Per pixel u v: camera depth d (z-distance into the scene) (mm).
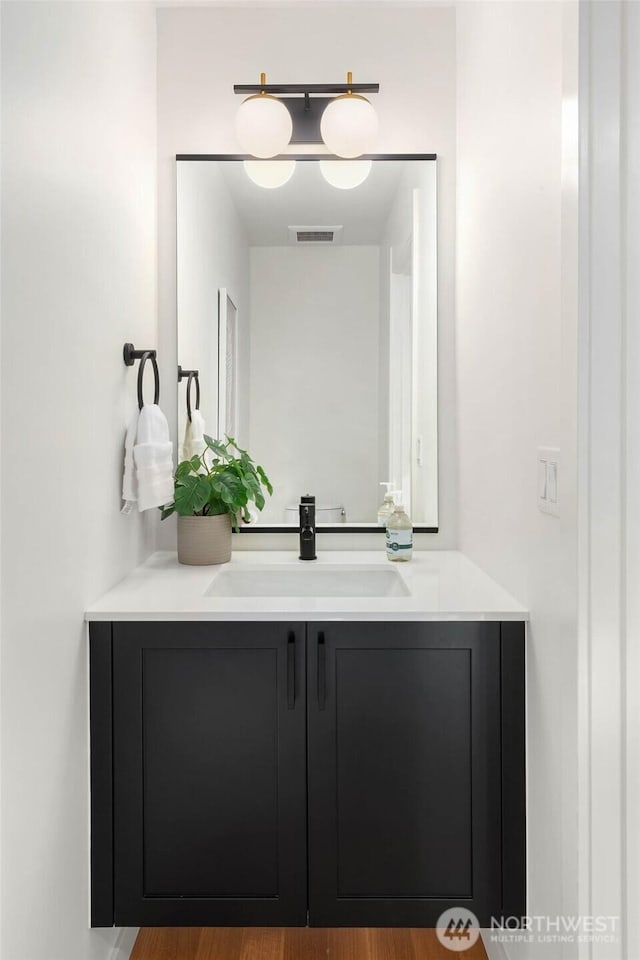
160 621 1555
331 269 2254
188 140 2230
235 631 1562
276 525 2279
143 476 1791
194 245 2244
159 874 1577
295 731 1573
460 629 1561
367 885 1585
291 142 2207
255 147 2068
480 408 1947
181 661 1567
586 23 1161
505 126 1665
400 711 1572
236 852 1580
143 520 2078
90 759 1557
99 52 1606
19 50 1164
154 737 1571
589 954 1199
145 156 2072
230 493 2014
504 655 1559
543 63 1390
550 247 1367
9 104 1127
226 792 1580
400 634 1563
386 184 2238
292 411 2270
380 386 2266
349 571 2045
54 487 1338
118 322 1775
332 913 1581
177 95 2225
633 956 1200
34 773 1242
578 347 1184
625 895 1199
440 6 2223
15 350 1154
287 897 1584
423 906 1579
